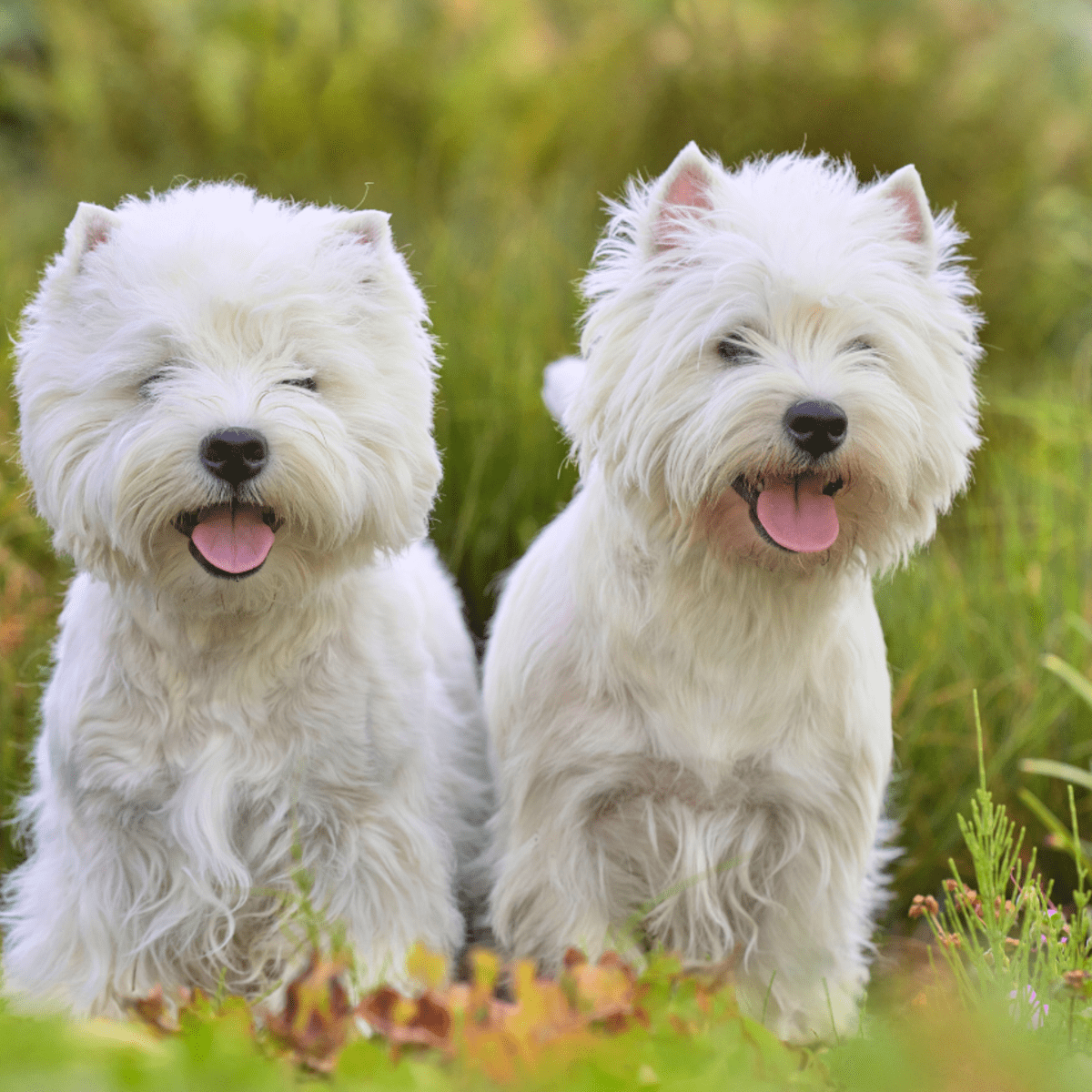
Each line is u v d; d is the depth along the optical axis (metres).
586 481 5.59
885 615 7.66
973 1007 4.18
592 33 14.62
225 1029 3.10
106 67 14.22
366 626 5.24
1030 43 14.13
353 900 5.18
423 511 5.25
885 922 6.95
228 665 4.99
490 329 9.03
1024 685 7.39
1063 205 13.00
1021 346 12.60
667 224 5.24
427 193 12.75
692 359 4.98
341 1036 3.23
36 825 5.67
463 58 14.50
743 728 5.28
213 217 5.07
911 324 5.05
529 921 5.55
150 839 5.11
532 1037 3.05
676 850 5.45
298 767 5.07
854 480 4.88
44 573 7.82
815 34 13.56
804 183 5.34
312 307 4.91
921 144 13.05
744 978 5.65
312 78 14.20
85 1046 2.71
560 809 5.45
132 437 4.59
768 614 5.18
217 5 14.81
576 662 5.40
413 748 5.32
